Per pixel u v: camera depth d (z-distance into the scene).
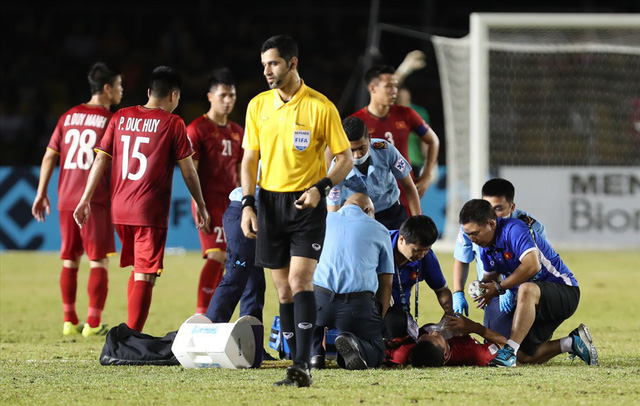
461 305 21.08
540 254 20.12
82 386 16.66
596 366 19.48
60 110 75.25
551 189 59.00
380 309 19.89
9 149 71.31
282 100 16.73
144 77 76.62
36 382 17.16
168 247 56.19
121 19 82.06
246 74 78.50
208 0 82.44
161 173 22.61
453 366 19.50
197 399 15.27
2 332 26.73
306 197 16.00
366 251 19.25
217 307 21.45
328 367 19.52
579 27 50.00
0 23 79.94
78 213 22.81
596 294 36.31
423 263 21.16
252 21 82.56
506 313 20.61
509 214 20.75
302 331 16.39
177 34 79.56
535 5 82.31
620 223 59.09
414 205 25.02
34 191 56.22
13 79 75.81
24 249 56.22
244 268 21.61
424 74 78.19
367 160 23.45
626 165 74.06
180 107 75.50
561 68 75.38
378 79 28.22
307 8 83.25
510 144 75.19
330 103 16.73
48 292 37.53
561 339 19.97
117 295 36.31
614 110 75.00
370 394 15.65
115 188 22.83
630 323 28.14
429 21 78.75
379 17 81.94
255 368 19.19
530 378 17.47
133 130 22.70
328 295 19.08
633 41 60.12
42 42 79.31
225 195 27.27
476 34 50.00
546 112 75.31
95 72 27.09
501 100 75.38
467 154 56.09
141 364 19.62
